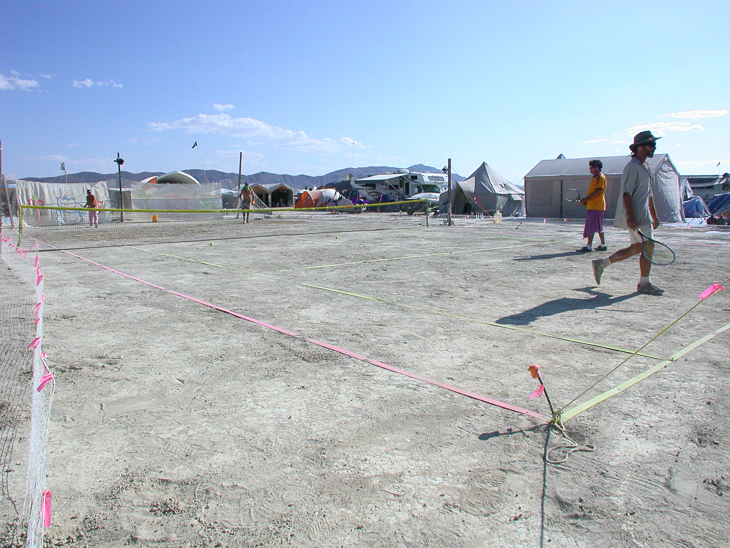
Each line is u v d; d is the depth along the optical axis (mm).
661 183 21531
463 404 3242
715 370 3752
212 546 1980
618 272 8164
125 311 5793
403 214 33812
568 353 4195
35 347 3449
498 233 16453
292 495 2307
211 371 3863
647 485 2354
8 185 24375
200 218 30578
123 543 2002
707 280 7410
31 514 1919
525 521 2115
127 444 2777
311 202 49781
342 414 3117
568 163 25422
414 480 2412
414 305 5988
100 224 25031
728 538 1992
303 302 6188
